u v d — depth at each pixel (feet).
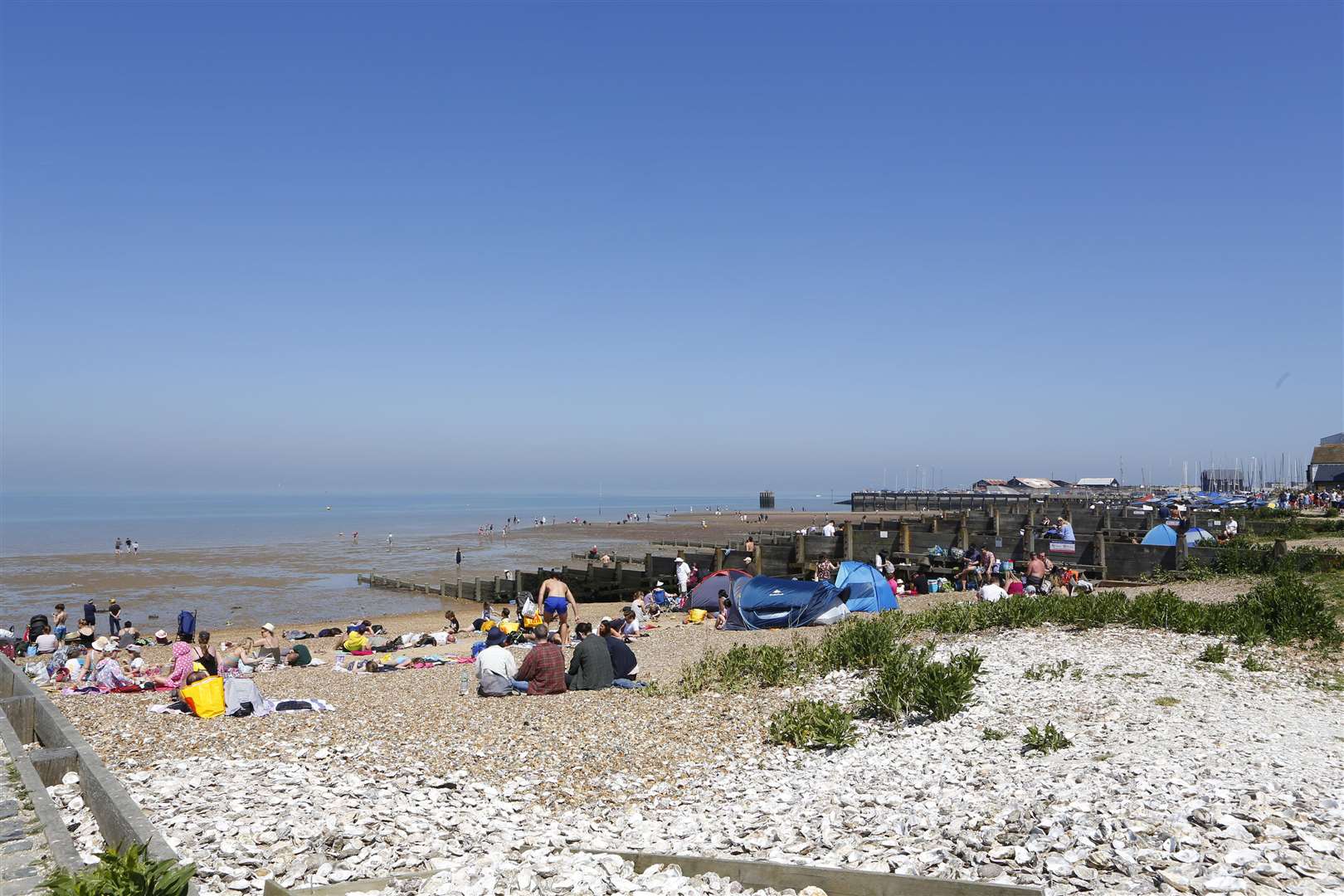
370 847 23.45
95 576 169.58
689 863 21.27
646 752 36.70
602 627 57.36
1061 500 256.73
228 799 27.40
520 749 36.91
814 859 21.99
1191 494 474.08
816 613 82.74
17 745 29.94
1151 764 27.84
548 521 447.42
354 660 75.61
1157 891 17.66
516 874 20.57
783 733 37.32
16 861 20.27
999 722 36.65
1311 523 138.00
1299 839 19.67
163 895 15.92
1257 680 43.11
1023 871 19.31
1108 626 58.95
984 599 78.33
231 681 44.55
